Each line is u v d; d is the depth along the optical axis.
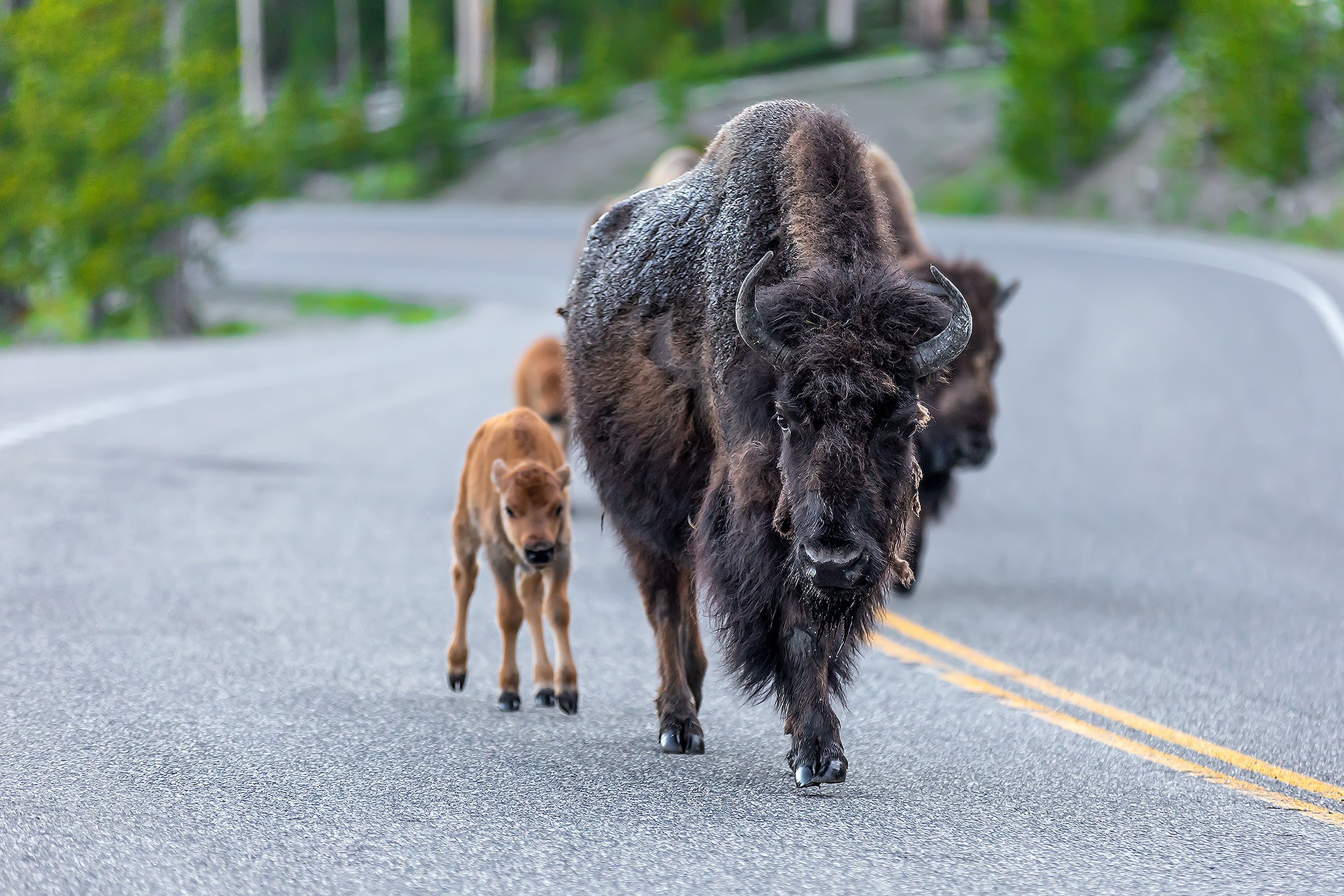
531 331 97.38
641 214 24.12
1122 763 20.66
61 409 57.03
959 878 15.98
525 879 15.80
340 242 174.88
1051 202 158.00
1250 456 47.94
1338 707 23.69
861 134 22.20
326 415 57.25
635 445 22.89
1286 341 70.94
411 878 15.77
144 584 30.47
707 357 21.33
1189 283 98.25
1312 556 35.25
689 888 15.59
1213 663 26.38
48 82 116.44
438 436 52.41
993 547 36.84
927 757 20.88
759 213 21.16
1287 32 139.38
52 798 18.14
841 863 16.41
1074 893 15.57
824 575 17.77
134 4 120.12
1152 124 165.38
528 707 23.50
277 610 28.89
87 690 23.08
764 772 20.14
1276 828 17.97
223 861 16.17
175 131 123.38
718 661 27.05
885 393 18.08
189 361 78.88
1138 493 43.12
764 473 19.34
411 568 33.00
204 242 162.25
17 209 115.19
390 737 21.33
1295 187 139.62
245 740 20.88
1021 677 25.42
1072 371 66.00
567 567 23.52
